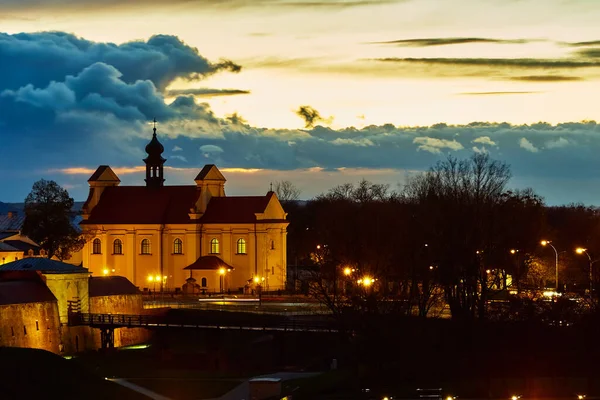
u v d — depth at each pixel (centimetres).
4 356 15212
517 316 16275
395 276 17862
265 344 18538
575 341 15888
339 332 16688
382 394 14175
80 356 18862
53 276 19350
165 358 18350
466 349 15688
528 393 14638
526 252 19550
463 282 17262
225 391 15525
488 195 19962
